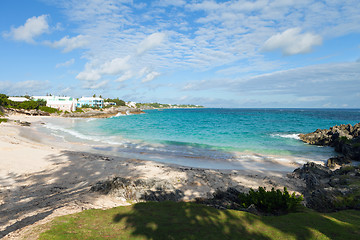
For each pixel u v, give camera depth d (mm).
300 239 6430
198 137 40781
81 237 6141
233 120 91875
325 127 60750
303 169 18828
